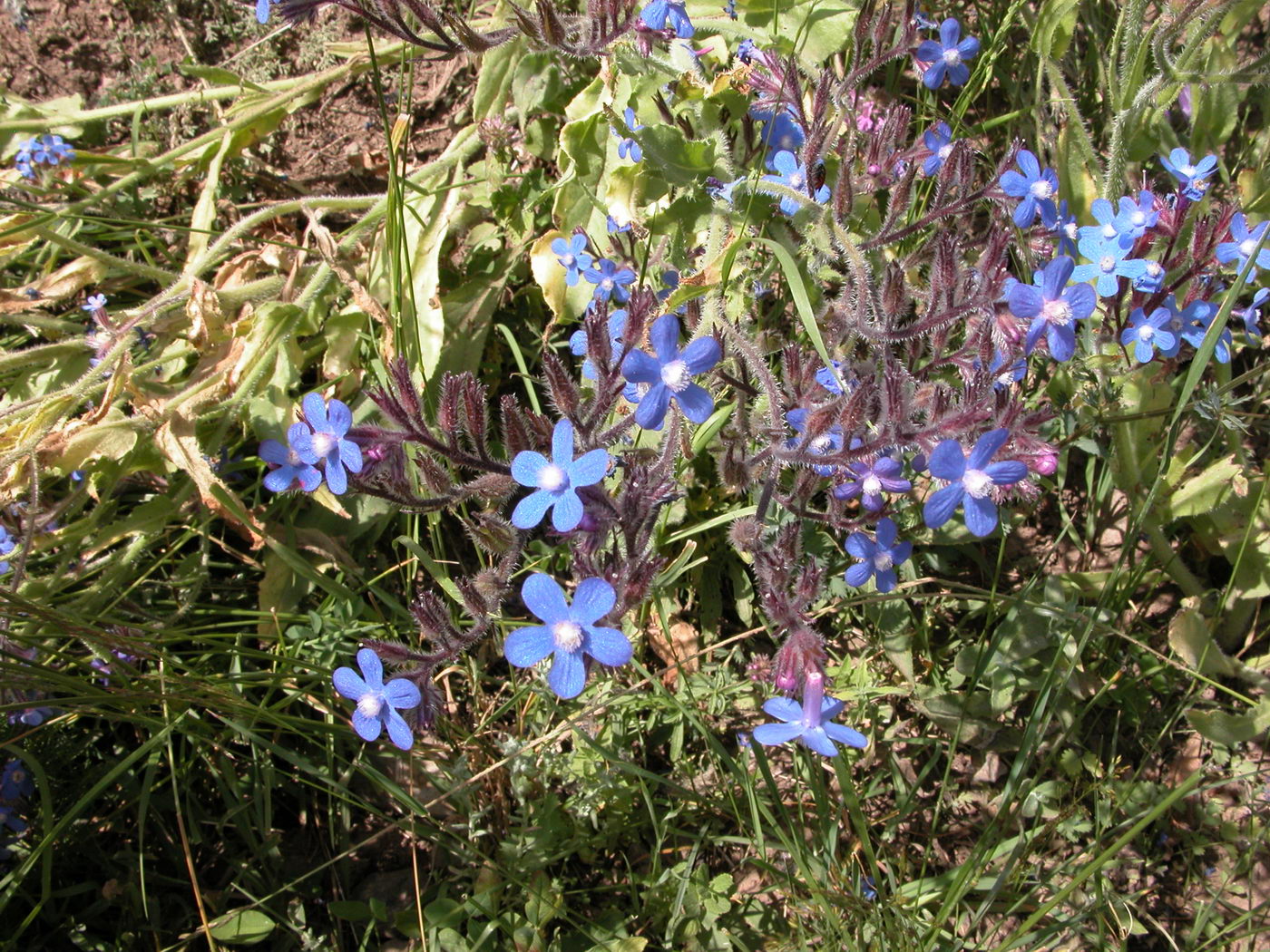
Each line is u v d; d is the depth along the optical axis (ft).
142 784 0.72
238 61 0.99
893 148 0.74
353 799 0.68
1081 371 0.77
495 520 0.60
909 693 0.76
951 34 0.78
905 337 0.66
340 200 0.84
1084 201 0.83
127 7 0.99
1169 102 0.82
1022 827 0.72
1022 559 0.84
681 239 0.74
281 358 0.78
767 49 0.77
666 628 0.72
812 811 0.74
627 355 0.54
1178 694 0.79
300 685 0.74
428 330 0.80
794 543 0.64
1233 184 0.91
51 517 0.74
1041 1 0.92
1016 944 0.66
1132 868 0.75
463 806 0.72
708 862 0.74
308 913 0.73
